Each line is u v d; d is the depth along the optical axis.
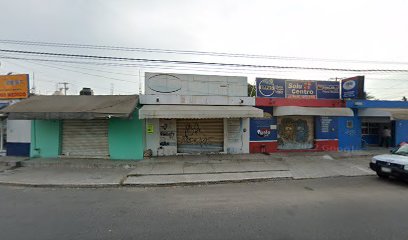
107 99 12.02
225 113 11.62
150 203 6.36
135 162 11.30
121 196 7.02
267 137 14.09
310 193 7.29
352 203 6.31
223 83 13.30
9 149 12.51
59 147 12.24
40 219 5.23
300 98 14.55
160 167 10.59
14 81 12.83
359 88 14.94
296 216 5.40
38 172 9.80
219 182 8.65
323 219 5.22
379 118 16.62
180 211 5.74
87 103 11.50
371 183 8.55
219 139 13.38
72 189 7.81
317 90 14.82
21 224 4.95
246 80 13.62
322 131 15.02
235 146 13.53
